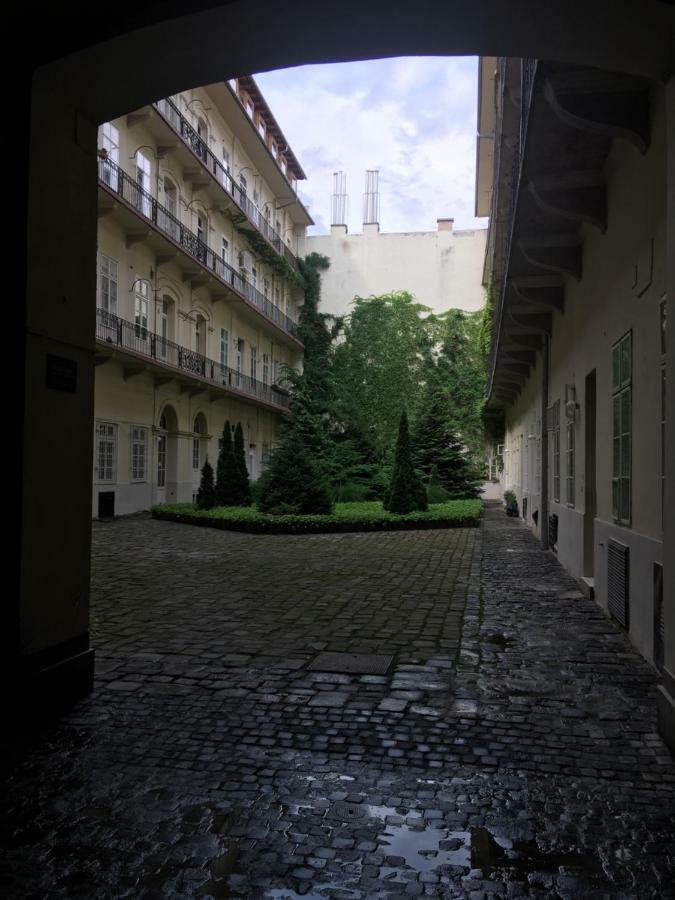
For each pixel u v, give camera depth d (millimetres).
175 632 6801
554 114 6227
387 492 20734
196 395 29047
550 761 3807
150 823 3115
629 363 6375
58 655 4637
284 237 43000
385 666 5629
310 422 28531
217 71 4828
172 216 24688
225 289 30312
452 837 3012
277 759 3818
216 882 2684
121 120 22094
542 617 7527
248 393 33188
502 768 3711
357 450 32750
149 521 20688
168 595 8852
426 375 39406
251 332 36656
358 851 2898
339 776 3607
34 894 2609
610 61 4297
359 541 15469
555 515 12477
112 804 3293
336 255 44781
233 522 17875
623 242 6609
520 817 3184
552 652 6090
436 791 3441
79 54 4406
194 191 28344
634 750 3961
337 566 11516
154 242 24016
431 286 43656
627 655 5988
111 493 21797
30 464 4383
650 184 5609
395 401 37781
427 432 29109
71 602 4797
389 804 3309
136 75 4723
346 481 27969
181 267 26953
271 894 2609
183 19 4270
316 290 44344
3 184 4363
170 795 3385
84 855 2863
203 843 2955
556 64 5211
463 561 12125
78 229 4879
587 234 8805
